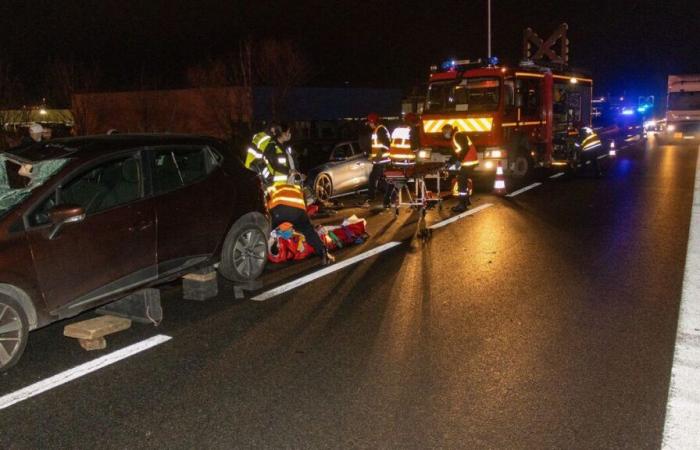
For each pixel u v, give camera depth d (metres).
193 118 34.47
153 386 4.88
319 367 5.15
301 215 8.20
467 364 5.15
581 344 5.53
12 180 6.33
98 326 5.70
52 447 4.04
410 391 4.68
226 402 4.59
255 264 7.61
